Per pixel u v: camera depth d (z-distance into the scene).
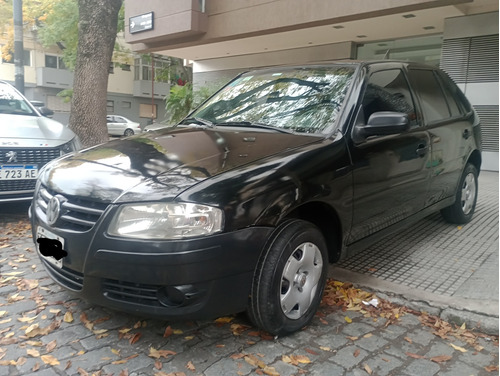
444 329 3.03
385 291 3.51
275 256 2.65
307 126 3.38
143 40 16.14
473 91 11.29
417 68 4.46
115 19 8.68
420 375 2.54
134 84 37.53
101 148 3.35
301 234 2.78
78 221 2.64
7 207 5.97
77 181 2.79
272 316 2.69
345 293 3.53
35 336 2.80
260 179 2.65
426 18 11.45
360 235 3.40
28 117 5.70
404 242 4.73
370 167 3.33
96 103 8.66
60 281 2.84
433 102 4.47
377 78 3.75
